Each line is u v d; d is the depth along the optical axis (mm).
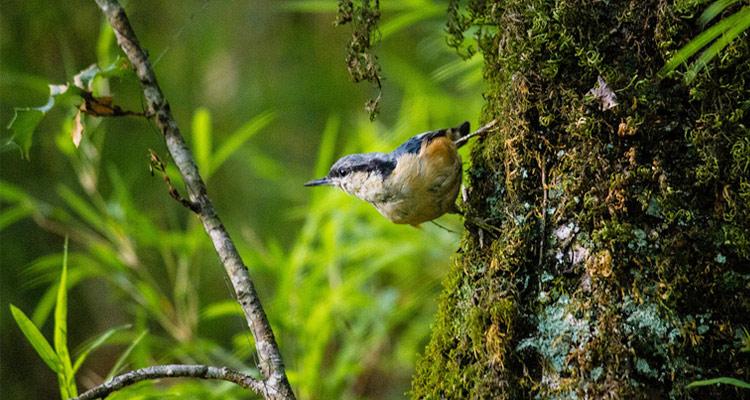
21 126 5957
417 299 10133
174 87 13703
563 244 4910
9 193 9625
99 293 12875
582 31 4906
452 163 6359
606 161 4836
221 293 13023
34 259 12016
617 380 4637
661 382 4621
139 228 9578
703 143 4691
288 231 13195
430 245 9844
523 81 5102
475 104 10344
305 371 8641
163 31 13883
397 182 6527
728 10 4695
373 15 5828
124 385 5227
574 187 4898
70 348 12422
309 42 14492
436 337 5488
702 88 4684
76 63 12406
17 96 12258
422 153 6375
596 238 4793
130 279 9867
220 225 5836
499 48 5402
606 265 4738
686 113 4738
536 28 5008
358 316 9742
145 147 12656
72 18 12508
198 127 9211
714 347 4629
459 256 5527
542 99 5051
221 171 13984
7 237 11938
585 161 4883
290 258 9086
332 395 8891
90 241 10016
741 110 4660
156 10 13906
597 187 4836
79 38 12516
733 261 4660
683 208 4703
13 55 12227
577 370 4734
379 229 9734
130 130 12734
